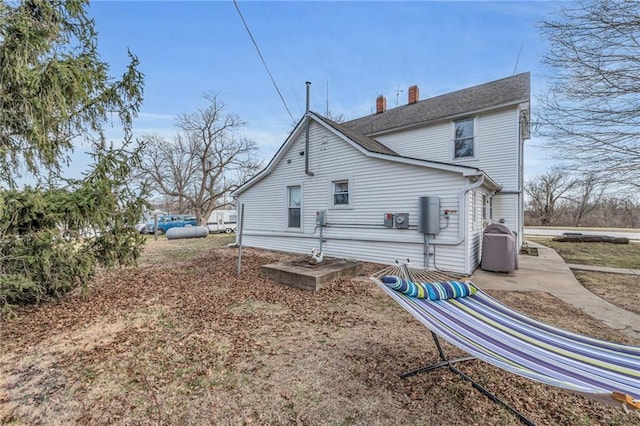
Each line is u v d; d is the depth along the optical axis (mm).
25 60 3670
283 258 8750
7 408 2227
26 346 3197
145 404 2262
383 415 2115
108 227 4496
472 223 6859
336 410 2174
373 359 2883
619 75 6566
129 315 4113
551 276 6336
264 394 2367
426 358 2895
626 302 4699
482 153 9078
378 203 7812
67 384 2521
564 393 2350
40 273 3973
